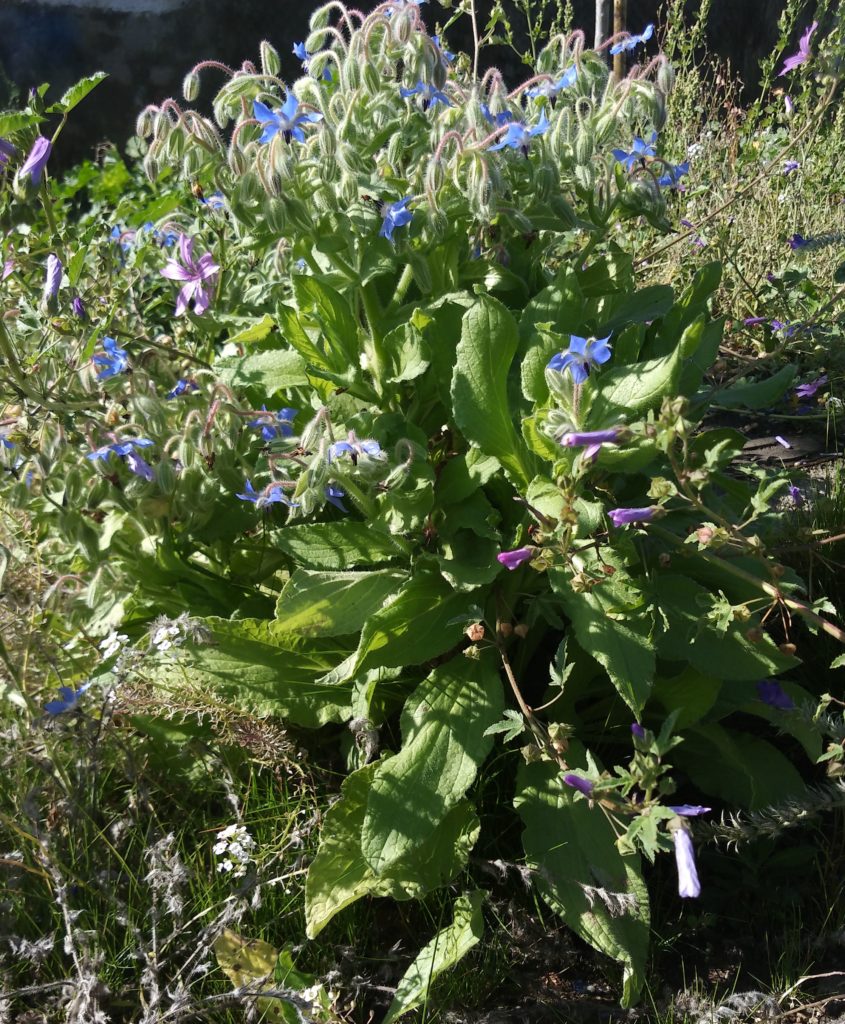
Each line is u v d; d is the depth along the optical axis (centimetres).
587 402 40
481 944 44
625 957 40
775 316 82
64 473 48
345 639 49
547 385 43
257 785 47
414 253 47
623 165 51
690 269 86
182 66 142
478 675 46
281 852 43
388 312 49
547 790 45
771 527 53
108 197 112
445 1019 41
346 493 48
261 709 47
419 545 48
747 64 163
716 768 48
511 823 47
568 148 49
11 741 46
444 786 42
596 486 47
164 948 41
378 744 47
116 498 47
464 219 48
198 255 64
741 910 46
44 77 142
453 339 49
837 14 75
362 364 50
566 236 58
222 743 47
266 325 54
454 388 44
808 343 79
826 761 51
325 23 52
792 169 91
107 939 42
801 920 45
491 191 44
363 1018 42
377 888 42
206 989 41
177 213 66
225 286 62
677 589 46
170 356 60
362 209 46
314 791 46
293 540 47
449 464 48
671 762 49
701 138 100
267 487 45
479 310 44
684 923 46
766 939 44
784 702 47
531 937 44
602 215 51
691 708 46
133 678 46
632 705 40
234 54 142
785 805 44
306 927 42
